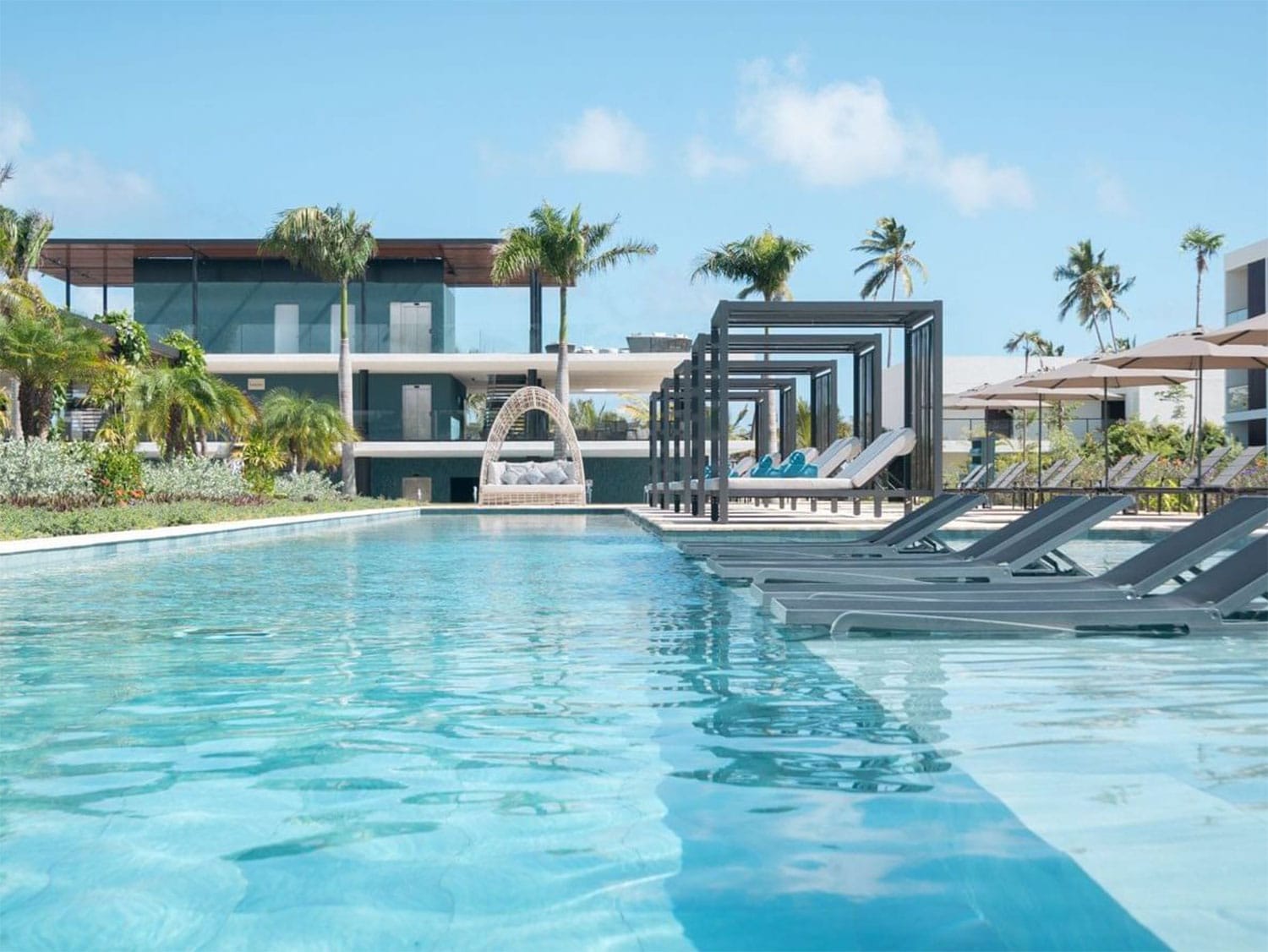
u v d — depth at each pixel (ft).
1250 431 122.83
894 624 19.54
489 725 12.72
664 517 62.18
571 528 63.87
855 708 13.53
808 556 31.55
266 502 80.23
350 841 8.79
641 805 9.67
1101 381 67.10
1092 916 7.20
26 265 98.84
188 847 8.66
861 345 61.62
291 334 121.08
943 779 10.37
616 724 12.75
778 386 75.77
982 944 6.84
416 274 122.83
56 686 15.15
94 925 7.23
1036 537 27.68
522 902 7.58
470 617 22.25
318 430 100.78
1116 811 9.33
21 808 9.65
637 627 20.66
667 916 7.35
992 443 82.28
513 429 121.70
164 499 70.59
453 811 9.55
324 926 7.22
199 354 103.91
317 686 15.10
